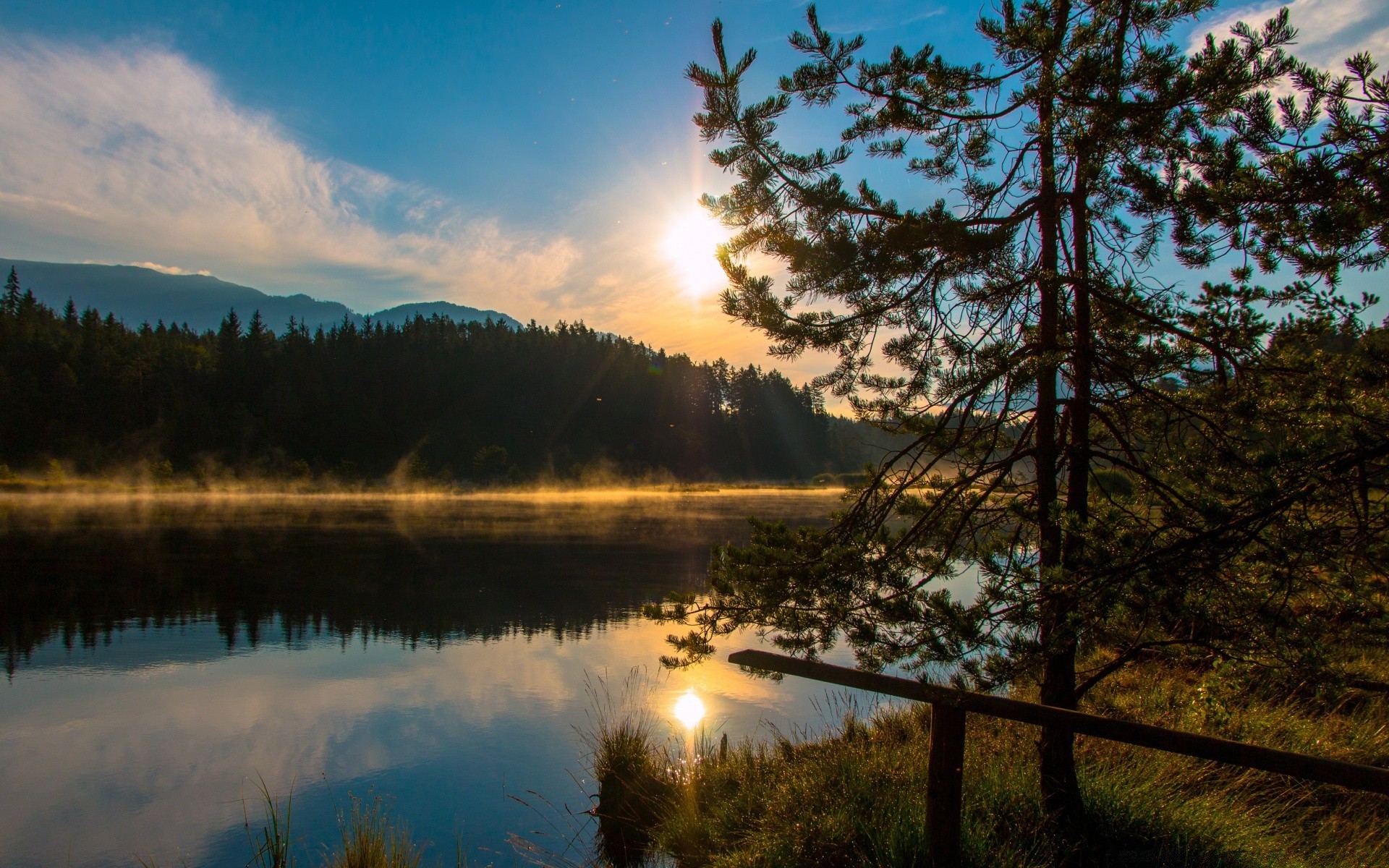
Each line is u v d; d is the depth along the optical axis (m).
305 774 7.66
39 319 116.69
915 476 4.38
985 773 4.64
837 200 4.08
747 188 4.19
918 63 4.14
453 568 23.31
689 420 132.25
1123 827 4.01
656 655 12.51
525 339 136.12
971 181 4.58
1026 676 3.40
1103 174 4.01
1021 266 4.45
